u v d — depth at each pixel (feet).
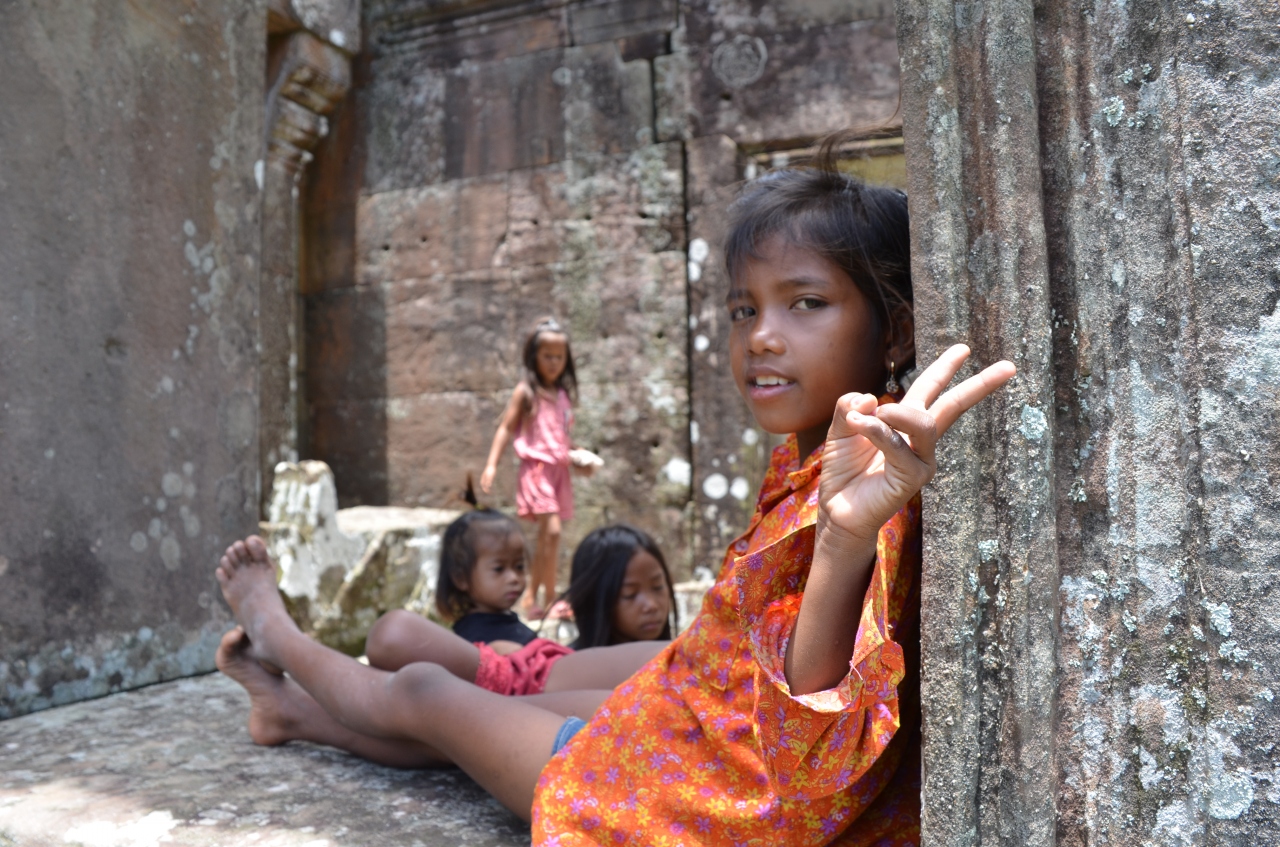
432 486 17.51
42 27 6.54
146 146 7.39
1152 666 2.52
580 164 16.70
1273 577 2.35
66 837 4.09
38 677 6.33
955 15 2.76
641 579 7.09
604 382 16.34
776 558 2.80
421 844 3.94
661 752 3.24
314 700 5.36
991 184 2.68
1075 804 2.60
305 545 11.76
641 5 16.35
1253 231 2.43
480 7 17.39
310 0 16.51
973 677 2.63
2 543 6.14
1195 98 2.50
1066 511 2.66
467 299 17.42
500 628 7.07
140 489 7.20
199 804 4.44
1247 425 2.40
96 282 6.90
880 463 2.53
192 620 7.61
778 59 15.57
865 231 3.06
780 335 3.08
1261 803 2.35
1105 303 2.63
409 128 17.94
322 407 18.40
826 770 2.65
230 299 8.23
